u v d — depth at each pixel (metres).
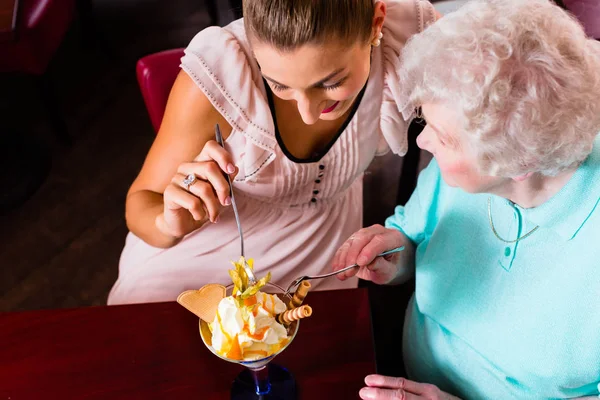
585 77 0.71
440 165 0.87
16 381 1.00
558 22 0.72
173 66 1.37
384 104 1.25
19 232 2.29
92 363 1.02
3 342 1.05
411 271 1.30
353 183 1.60
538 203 0.91
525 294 0.99
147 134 2.65
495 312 1.03
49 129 2.66
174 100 1.18
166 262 1.44
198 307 0.87
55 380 1.00
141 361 1.02
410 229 1.26
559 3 1.38
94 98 2.80
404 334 1.32
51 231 2.29
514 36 0.70
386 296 1.71
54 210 2.36
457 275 1.09
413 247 1.28
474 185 0.87
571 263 0.92
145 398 0.98
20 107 2.74
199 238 1.44
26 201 2.39
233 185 1.36
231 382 0.99
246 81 1.09
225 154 1.04
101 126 2.68
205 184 1.06
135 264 1.48
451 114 0.76
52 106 2.43
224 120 1.19
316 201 1.46
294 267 1.47
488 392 1.10
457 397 1.09
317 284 1.50
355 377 1.00
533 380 1.01
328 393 0.98
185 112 1.17
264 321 0.82
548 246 0.95
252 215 1.44
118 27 3.11
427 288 1.15
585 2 1.40
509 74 0.70
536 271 0.97
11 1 2.04
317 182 1.37
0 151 2.54
